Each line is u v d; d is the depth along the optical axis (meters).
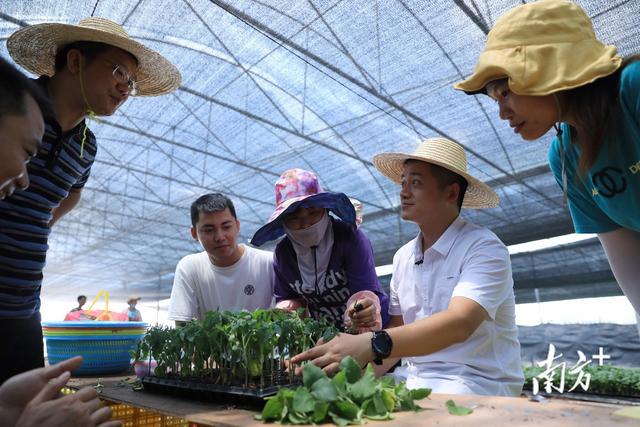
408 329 2.00
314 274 2.93
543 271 17.80
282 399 1.49
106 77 2.51
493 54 1.79
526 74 1.71
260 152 13.91
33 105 1.52
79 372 2.94
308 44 8.59
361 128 11.63
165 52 9.29
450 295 2.63
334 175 14.62
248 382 2.03
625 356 10.94
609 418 1.37
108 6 7.62
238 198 17.64
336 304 3.01
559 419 1.37
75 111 2.56
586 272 16.92
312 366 1.61
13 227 2.40
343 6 7.59
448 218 2.79
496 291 2.31
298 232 2.79
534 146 10.80
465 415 1.46
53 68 2.80
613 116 1.80
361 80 9.44
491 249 2.45
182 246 24.50
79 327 2.93
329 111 11.20
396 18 7.66
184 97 11.29
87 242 23.81
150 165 15.45
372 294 2.70
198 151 14.02
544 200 13.45
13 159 1.44
